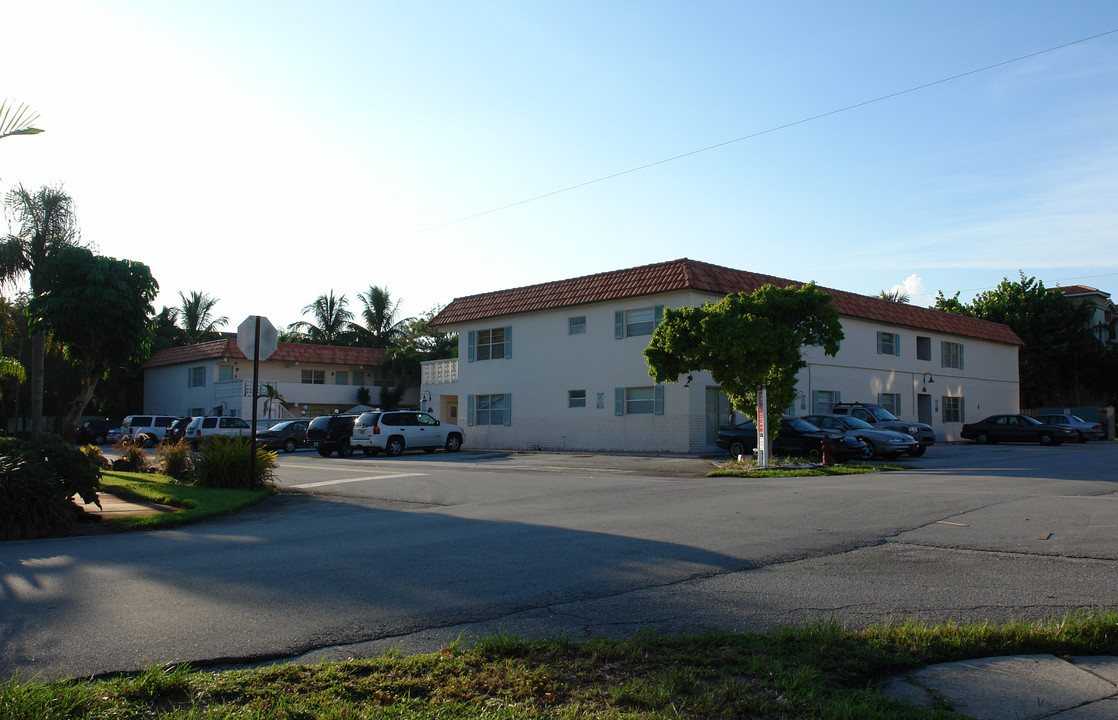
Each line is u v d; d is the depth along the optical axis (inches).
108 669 190.4
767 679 177.2
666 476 798.5
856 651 195.9
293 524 450.9
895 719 156.7
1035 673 188.4
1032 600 256.4
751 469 823.7
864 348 1385.3
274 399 1715.1
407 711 158.2
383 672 182.1
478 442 1418.6
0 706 152.1
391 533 406.9
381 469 877.2
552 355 1307.8
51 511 405.7
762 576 293.6
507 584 282.2
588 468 909.2
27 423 1945.1
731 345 837.2
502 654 196.4
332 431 1235.9
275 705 161.6
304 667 185.9
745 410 908.0
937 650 200.1
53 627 225.5
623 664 189.5
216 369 1893.5
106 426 1878.7
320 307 2447.1
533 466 947.3
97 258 768.3
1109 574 291.6
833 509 468.4
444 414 1545.3
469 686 173.2
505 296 1407.5
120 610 245.1
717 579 289.1
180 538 396.2
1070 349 1934.1
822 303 888.3
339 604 254.4
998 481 641.6
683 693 170.1
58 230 882.1
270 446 1397.6
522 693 169.5
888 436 991.0
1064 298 1994.3
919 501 499.5
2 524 390.0
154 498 540.1
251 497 560.1
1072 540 357.4
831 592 268.8
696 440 1125.7
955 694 175.2
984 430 1502.2
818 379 1280.8
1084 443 1438.2
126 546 368.8
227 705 160.1
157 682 171.5
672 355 901.8
